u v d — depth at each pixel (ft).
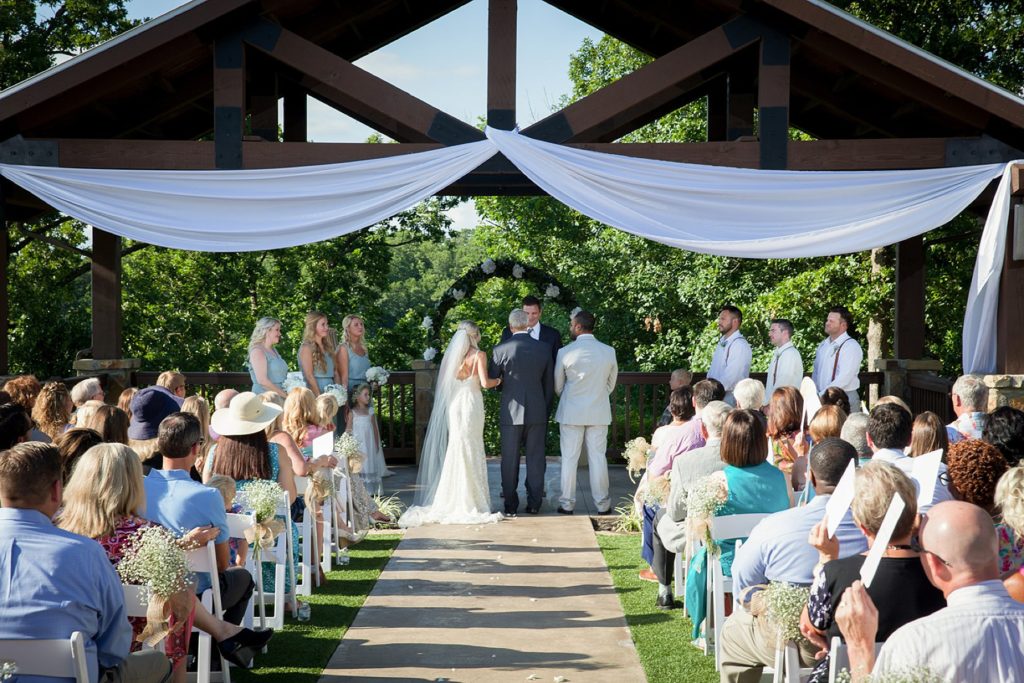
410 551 24.04
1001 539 11.53
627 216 24.94
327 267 75.05
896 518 8.63
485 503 28.14
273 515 16.42
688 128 60.39
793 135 53.21
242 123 25.00
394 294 163.02
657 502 19.03
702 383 20.51
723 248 24.68
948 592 8.24
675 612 18.84
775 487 15.01
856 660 8.93
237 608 14.90
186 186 24.95
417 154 24.93
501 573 21.84
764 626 11.67
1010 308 24.52
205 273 75.31
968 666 7.89
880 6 47.88
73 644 9.79
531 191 35.09
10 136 25.08
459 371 28.14
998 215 24.36
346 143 25.13
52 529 10.41
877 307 48.01
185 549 13.39
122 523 12.42
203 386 37.04
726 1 24.61
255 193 24.95
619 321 80.64
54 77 24.09
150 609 11.71
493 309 69.26
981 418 18.43
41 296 62.69
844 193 24.71
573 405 28.50
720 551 15.06
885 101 30.37
